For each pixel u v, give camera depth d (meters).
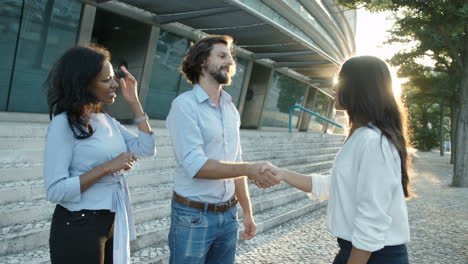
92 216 1.70
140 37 9.52
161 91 10.34
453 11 9.19
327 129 24.08
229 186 2.07
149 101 10.11
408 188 1.53
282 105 16.92
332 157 11.05
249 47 11.49
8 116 7.30
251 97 15.48
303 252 4.07
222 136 2.01
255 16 7.29
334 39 20.36
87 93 1.67
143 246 3.44
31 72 7.56
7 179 3.75
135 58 9.68
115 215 1.84
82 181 1.63
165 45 10.08
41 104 7.83
